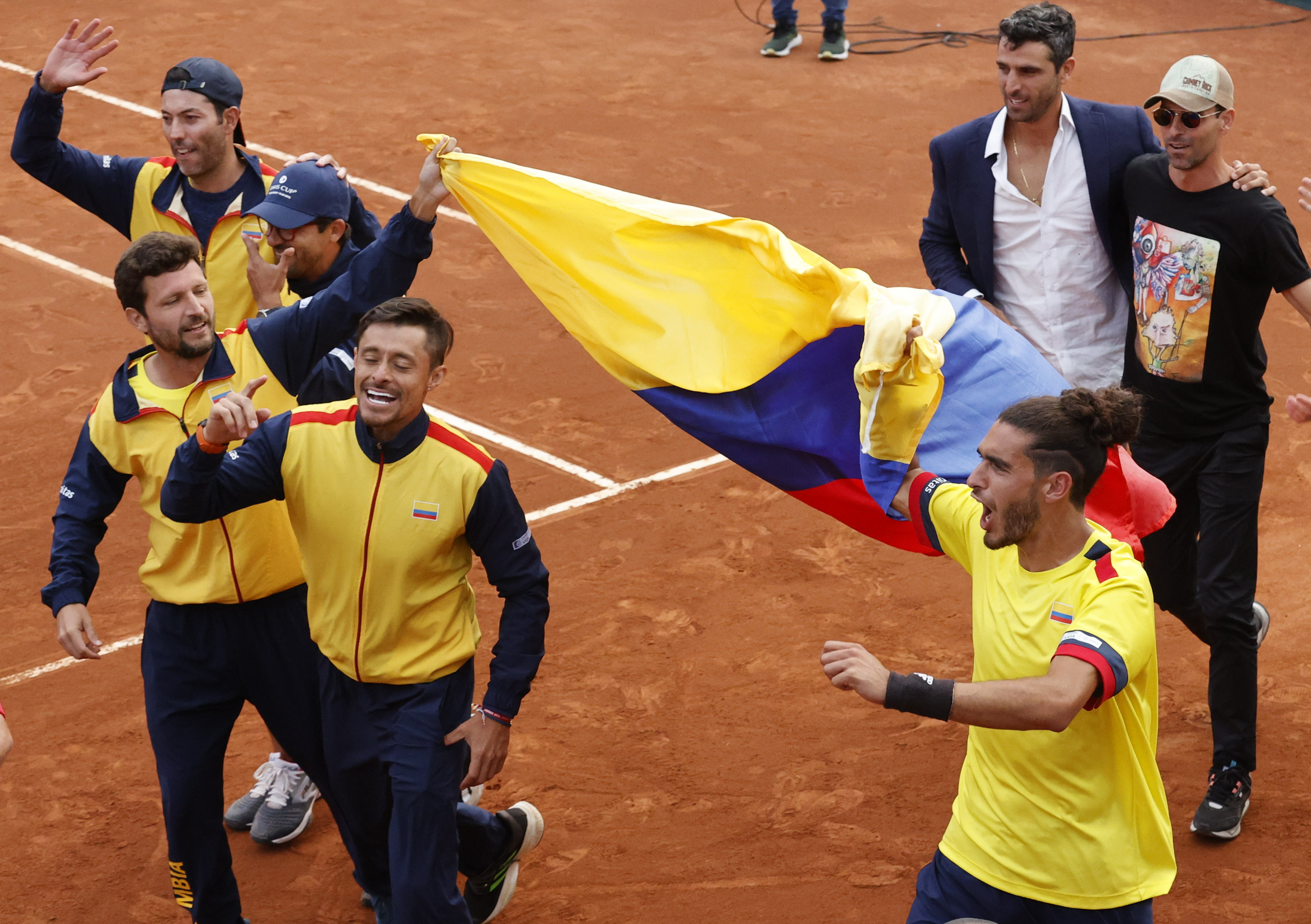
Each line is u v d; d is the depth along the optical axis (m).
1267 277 8.97
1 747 6.05
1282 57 31.05
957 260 10.66
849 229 21.77
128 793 10.06
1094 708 5.97
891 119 27.27
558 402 16.52
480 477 7.34
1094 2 35.62
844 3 30.41
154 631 8.12
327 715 7.78
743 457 8.50
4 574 12.90
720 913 8.92
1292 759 10.23
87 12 34.19
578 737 10.67
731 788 10.10
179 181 10.23
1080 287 10.09
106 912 8.96
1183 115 8.74
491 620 12.27
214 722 8.16
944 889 6.78
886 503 7.40
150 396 7.92
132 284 7.63
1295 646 11.67
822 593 12.62
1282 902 8.90
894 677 5.80
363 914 8.98
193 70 9.81
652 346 8.61
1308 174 24.22
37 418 16.08
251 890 9.19
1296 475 14.66
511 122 26.95
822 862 9.38
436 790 7.45
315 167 9.11
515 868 8.80
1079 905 6.42
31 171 10.30
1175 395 9.45
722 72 30.17
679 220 8.48
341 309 8.23
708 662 11.60
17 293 19.58
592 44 32.22
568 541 13.50
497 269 20.56
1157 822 6.50
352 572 7.36
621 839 9.61
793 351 8.30
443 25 33.75
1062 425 6.05
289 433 7.43
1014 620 6.41
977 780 6.69
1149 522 7.42
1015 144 10.09
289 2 35.53
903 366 7.17
